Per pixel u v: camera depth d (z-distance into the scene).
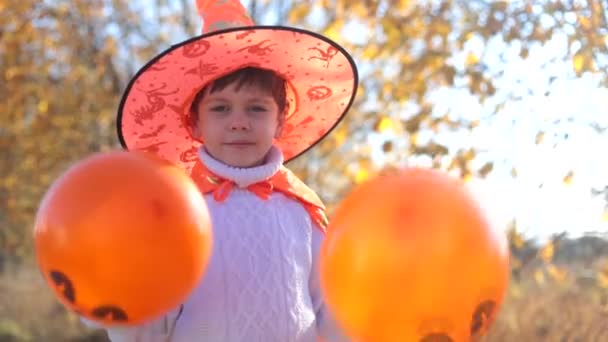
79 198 1.72
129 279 1.70
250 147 2.32
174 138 2.58
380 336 1.66
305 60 2.45
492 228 1.70
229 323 2.17
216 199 2.28
